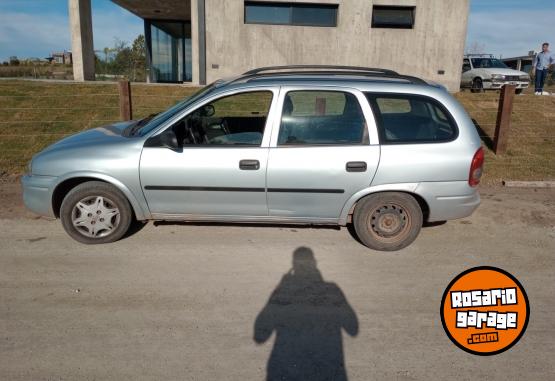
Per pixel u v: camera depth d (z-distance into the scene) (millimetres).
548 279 3869
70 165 4234
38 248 4289
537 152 8367
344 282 3766
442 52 15156
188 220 4469
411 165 4145
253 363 2748
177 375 2623
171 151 4207
